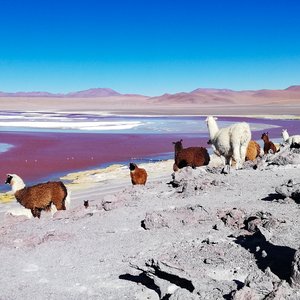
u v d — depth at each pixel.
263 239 7.64
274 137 45.06
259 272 6.02
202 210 10.20
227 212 9.94
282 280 5.59
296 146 16.77
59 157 33.84
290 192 10.58
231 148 15.53
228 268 6.74
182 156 16.62
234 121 72.06
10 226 11.41
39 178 26.06
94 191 20.38
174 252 7.67
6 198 19.91
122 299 6.86
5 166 29.86
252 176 13.96
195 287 6.12
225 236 8.69
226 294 5.85
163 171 25.08
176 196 12.73
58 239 9.85
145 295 6.80
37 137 47.78
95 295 7.10
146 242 9.05
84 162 31.69
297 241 7.36
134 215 11.07
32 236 10.04
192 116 94.25
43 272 8.19
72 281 7.68
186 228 9.51
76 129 58.81
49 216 12.33
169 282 6.70
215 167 15.75
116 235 9.77
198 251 7.57
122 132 54.06
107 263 8.28
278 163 15.50
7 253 9.25
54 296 7.18
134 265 7.33
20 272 8.25
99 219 11.09
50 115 101.62
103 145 41.00
